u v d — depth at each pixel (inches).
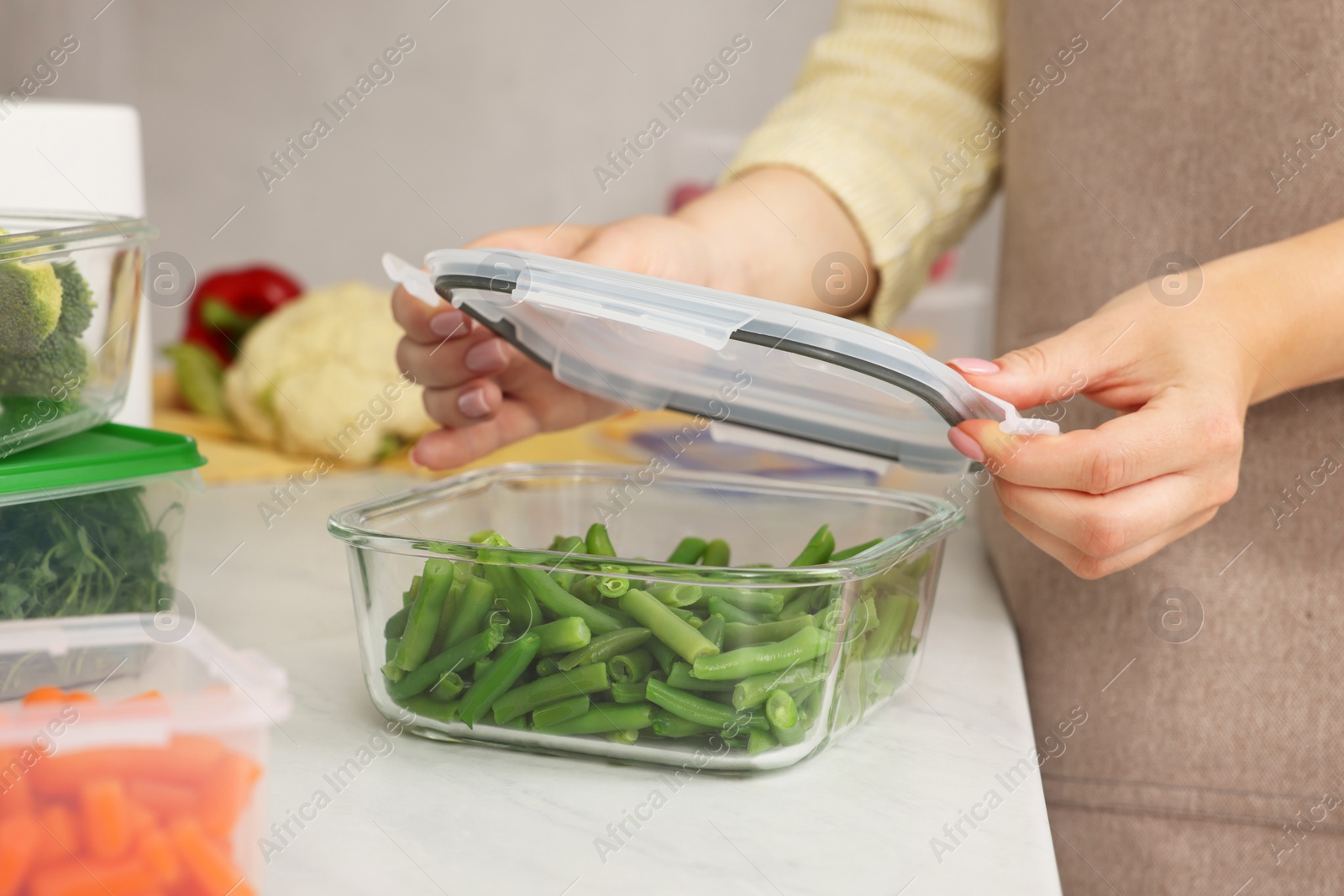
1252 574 26.5
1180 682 27.0
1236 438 20.7
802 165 31.6
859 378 19.9
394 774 20.1
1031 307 31.1
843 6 38.4
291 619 28.3
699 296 19.5
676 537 26.5
